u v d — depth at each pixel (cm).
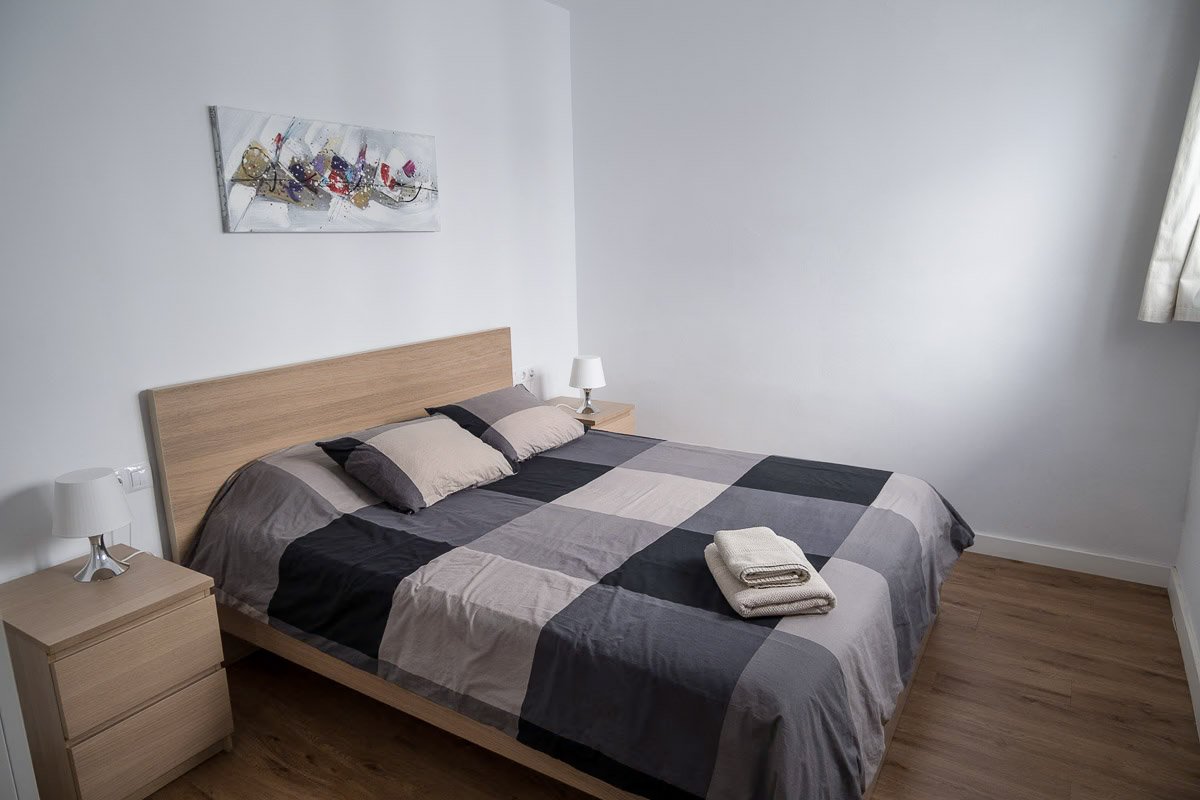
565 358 457
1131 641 283
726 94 389
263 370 281
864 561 224
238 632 257
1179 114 292
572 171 443
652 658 176
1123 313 314
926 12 333
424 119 339
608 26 413
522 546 237
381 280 329
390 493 267
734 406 423
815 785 159
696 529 248
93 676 195
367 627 218
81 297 231
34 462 225
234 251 271
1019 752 226
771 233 391
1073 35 305
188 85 251
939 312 354
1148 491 323
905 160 350
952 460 364
